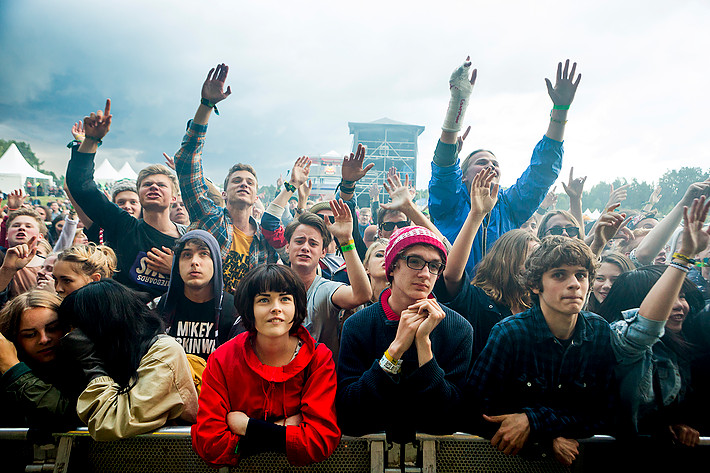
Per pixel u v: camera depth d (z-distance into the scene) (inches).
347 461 72.7
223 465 62.7
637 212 118.5
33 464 71.9
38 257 108.3
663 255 104.7
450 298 84.3
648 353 72.8
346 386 66.2
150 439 71.6
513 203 105.7
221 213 107.0
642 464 73.4
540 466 72.2
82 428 71.7
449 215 104.0
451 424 65.6
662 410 74.6
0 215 119.0
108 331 69.9
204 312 89.1
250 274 65.5
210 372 64.9
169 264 105.0
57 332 75.8
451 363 68.1
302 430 62.2
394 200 94.5
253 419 62.4
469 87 93.2
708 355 77.7
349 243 80.5
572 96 96.9
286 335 66.1
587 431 68.9
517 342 71.7
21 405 69.1
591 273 70.6
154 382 68.0
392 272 68.6
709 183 97.0
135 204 112.7
